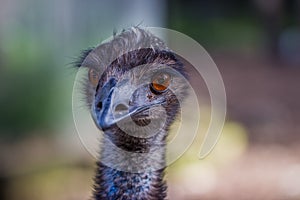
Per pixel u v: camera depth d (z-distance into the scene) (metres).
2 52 20.34
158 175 8.31
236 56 42.62
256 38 45.59
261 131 25.30
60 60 19.91
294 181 19.66
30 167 18.67
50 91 20.16
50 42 19.92
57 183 18.36
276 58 41.81
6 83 20.33
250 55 42.88
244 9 49.62
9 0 20.14
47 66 20.14
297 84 34.44
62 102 20.00
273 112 28.12
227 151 21.22
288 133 25.12
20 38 20.22
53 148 19.67
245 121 26.70
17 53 20.28
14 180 18.02
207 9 49.31
